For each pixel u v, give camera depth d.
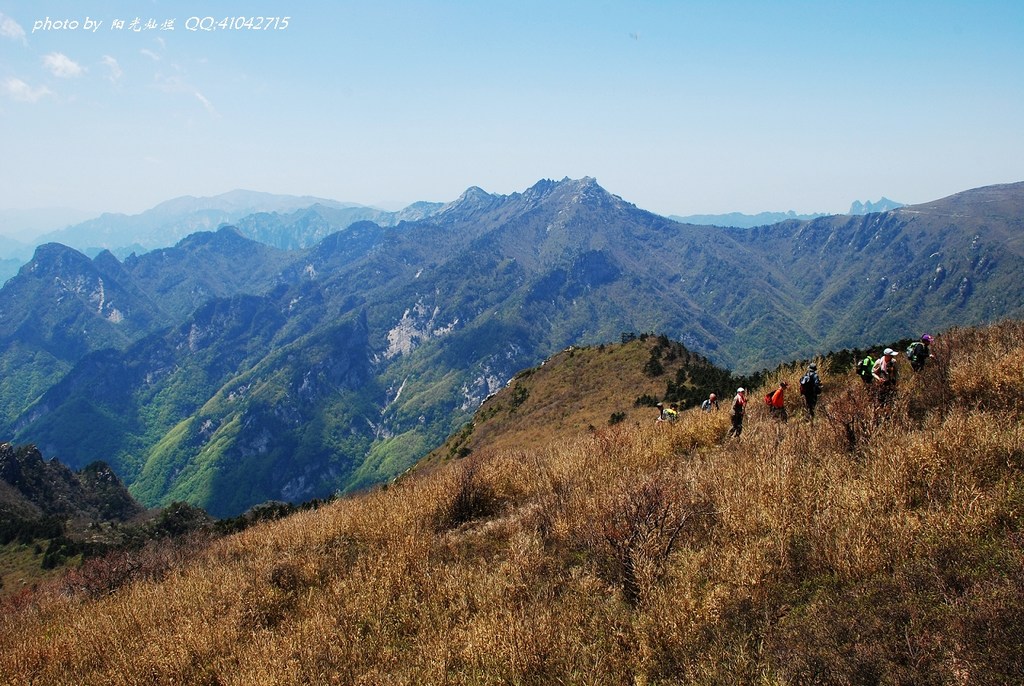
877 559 5.53
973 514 5.71
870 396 10.18
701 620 5.58
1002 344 10.98
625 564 6.83
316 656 6.79
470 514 11.10
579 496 9.36
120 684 7.27
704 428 12.83
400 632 7.10
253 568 10.30
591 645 5.73
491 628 6.09
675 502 7.78
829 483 7.23
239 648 7.44
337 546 10.62
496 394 70.94
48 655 8.61
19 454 83.81
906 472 6.93
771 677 4.61
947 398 9.41
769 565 5.96
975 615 4.45
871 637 4.68
